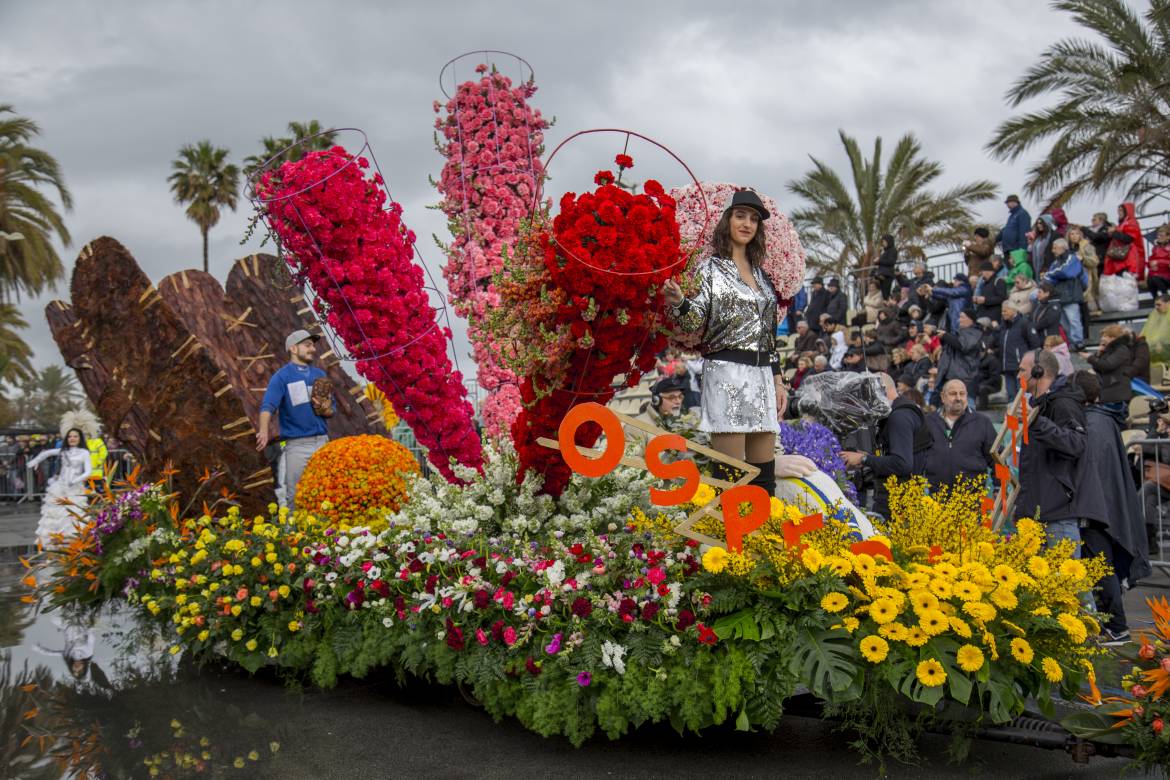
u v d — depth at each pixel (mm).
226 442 7805
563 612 3943
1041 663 3676
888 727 3703
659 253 3725
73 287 8133
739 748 3959
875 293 19031
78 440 11867
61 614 7203
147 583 6441
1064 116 20078
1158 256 14922
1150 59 19172
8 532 16469
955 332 14484
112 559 7125
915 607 3531
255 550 5254
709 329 4266
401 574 4418
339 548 4875
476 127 6270
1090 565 3938
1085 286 15648
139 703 4762
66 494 11570
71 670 5480
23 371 36438
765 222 4770
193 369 7895
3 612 7520
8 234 28906
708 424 4301
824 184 26953
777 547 3844
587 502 4816
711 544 3986
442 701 4727
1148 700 3547
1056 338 11219
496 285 4090
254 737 4184
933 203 26234
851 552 3877
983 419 6414
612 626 3818
